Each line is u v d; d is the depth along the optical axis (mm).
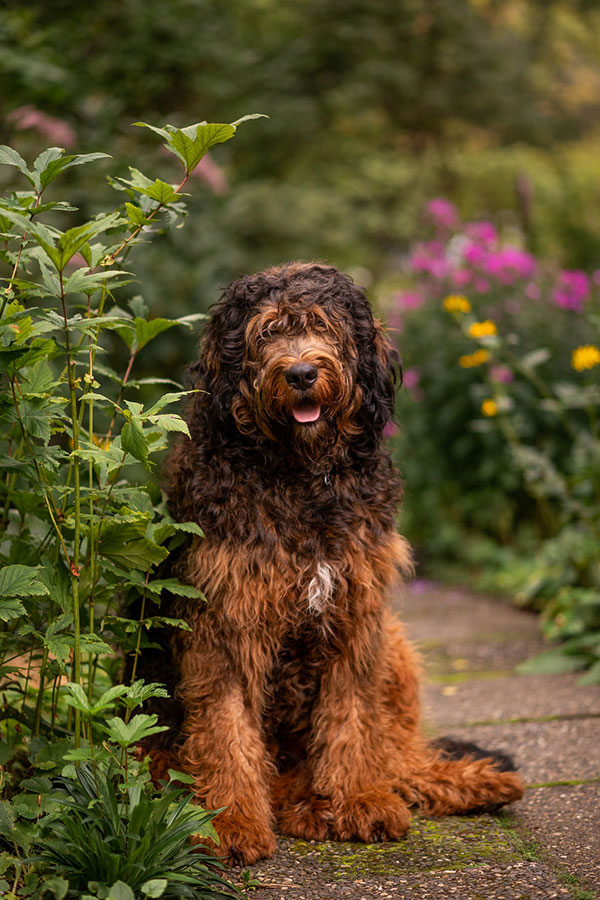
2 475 3109
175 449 3430
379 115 18828
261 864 2910
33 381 2783
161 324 3150
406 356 8461
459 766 3391
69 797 2660
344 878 2779
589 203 17797
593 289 8398
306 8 15750
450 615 6656
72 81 6949
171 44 8156
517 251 8789
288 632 3191
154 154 7719
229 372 3229
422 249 9203
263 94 12117
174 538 3133
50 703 3477
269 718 3336
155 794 2924
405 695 3557
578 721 4238
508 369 7324
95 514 2955
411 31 17703
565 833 3066
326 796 3203
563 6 20359
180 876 2426
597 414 7477
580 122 21812
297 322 3164
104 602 2898
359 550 3166
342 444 3225
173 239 7828
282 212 13172
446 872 2785
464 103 19203
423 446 8031
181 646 3219
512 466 7375
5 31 6098
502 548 7797
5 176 5637
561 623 5590
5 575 2613
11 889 2438
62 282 2615
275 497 3131
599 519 5875
